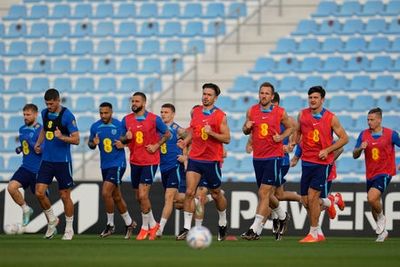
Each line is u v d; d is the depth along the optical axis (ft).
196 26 318.86
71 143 164.14
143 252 124.98
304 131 161.68
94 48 320.29
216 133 163.12
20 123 300.20
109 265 98.02
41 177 167.84
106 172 180.65
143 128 174.40
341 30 304.09
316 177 161.07
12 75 315.37
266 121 162.61
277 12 310.86
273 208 174.60
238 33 300.20
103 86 305.32
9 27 334.24
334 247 147.84
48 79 311.88
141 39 317.83
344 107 279.69
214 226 212.23
